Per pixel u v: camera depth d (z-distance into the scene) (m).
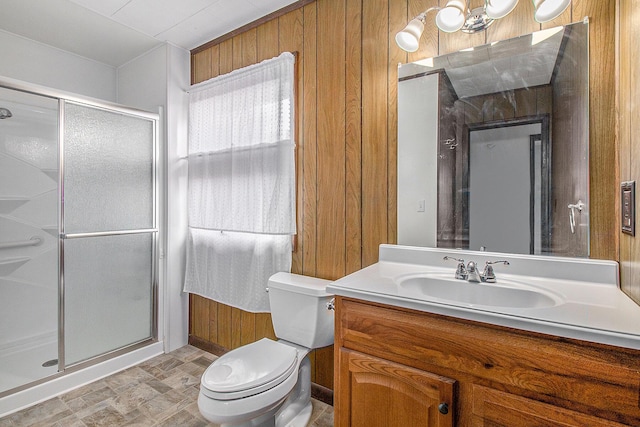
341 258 1.77
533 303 1.09
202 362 2.27
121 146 2.23
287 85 1.88
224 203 2.20
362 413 1.08
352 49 1.71
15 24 2.21
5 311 1.97
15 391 1.74
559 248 1.24
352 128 1.72
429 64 1.50
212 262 2.29
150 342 2.38
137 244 2.33
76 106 2.00
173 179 2.45
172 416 1.69
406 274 1.32
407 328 1.00
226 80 2.18
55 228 1.95
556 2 1.08
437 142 1.49
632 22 0.97
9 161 1.95
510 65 1.33
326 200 1.82
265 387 1.28
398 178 1.58
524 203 1.30
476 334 0.89
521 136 1.31
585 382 0.76
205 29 2.23
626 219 1.02
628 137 1.01
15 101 1.84
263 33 2.08
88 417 1.67
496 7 1.17
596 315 0.82
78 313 2.03
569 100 1.22
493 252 1.36
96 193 2.10
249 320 2.18
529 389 0.82
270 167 1.95
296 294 1.65
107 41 2.43
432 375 0.95
